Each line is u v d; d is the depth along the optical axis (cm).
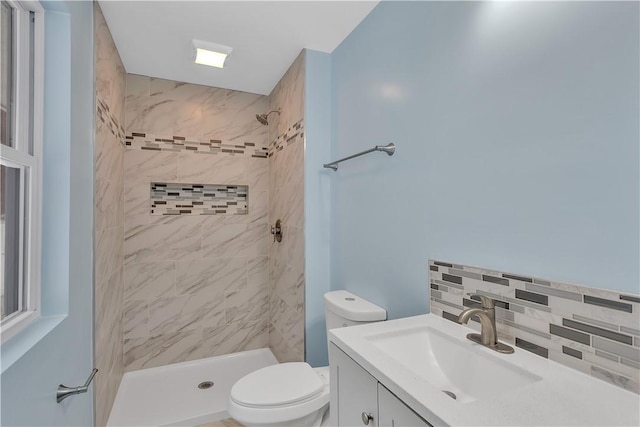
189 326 258
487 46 106
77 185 123
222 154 269
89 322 140
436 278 126
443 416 62
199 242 262
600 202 77
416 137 138
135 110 243
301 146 212
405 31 144
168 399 209
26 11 104
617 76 74
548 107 88
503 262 100
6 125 95
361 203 177
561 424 60
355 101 184
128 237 240
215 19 176
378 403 83
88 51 140
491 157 104
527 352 92
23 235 101
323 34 191
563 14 85
